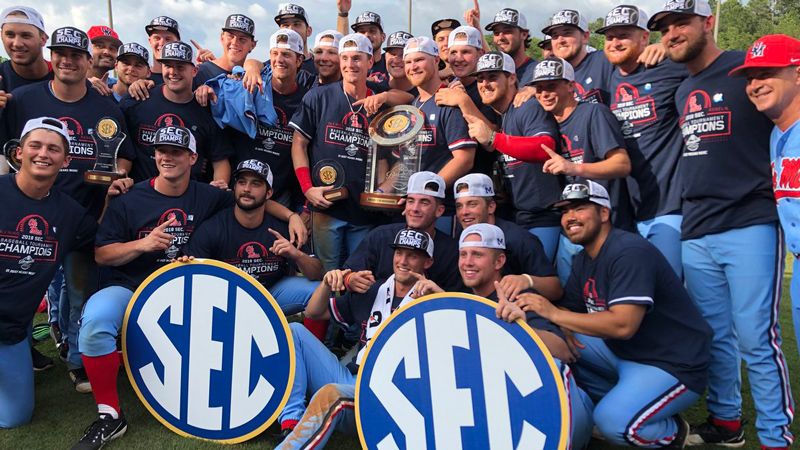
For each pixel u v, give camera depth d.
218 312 3.79
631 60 4.45
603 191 3.70
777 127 3.42
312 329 4.50
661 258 3.64
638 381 3.61
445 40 6.54
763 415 3.69
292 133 5.62
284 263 4.77
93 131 4.88
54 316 5.38
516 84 5.12
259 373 3.73
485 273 3.73
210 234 4.54
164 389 3.86
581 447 3.61
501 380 3.19
